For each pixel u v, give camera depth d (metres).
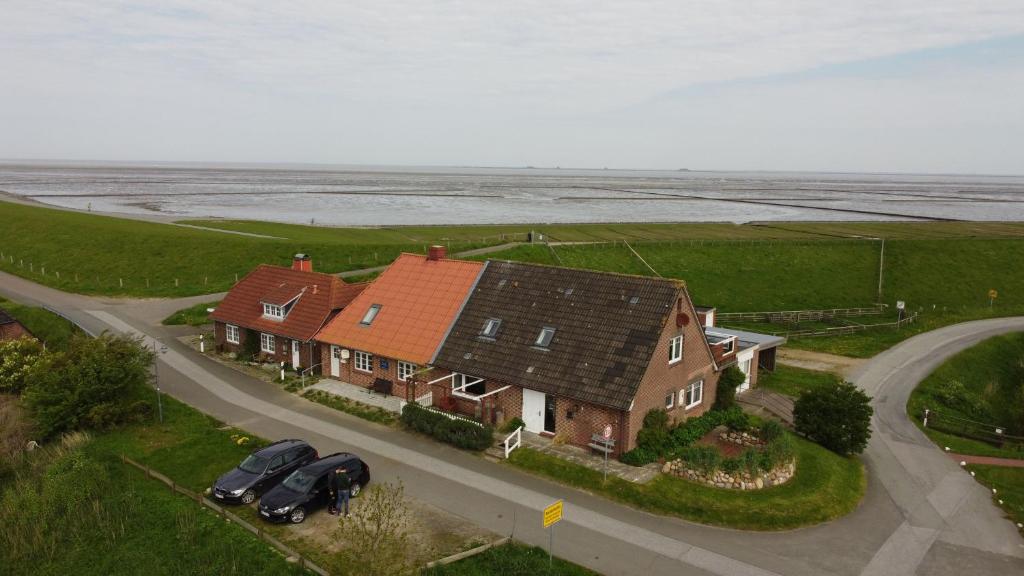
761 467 28.91
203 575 21.45
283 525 24.70
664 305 32.88
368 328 41.50
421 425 33.62
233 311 48.25
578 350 33.22
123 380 34.34
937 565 23.86
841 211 179.25
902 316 73.25
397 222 137.00
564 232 112.75
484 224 132.75
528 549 23.05
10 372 37.72
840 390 36.44
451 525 24.86
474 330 37.50
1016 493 31.55
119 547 23.41
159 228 91.94
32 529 24.45
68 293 64.56
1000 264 92.31
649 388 31.44
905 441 38.72
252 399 38.72
